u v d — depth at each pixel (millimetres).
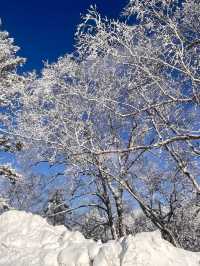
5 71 18141
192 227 18172
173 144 14391
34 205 25031
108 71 15680
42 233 5766
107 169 17234
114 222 20609
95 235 22531
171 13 12398
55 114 16172
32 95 16250
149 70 12305
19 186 24062
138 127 16406
